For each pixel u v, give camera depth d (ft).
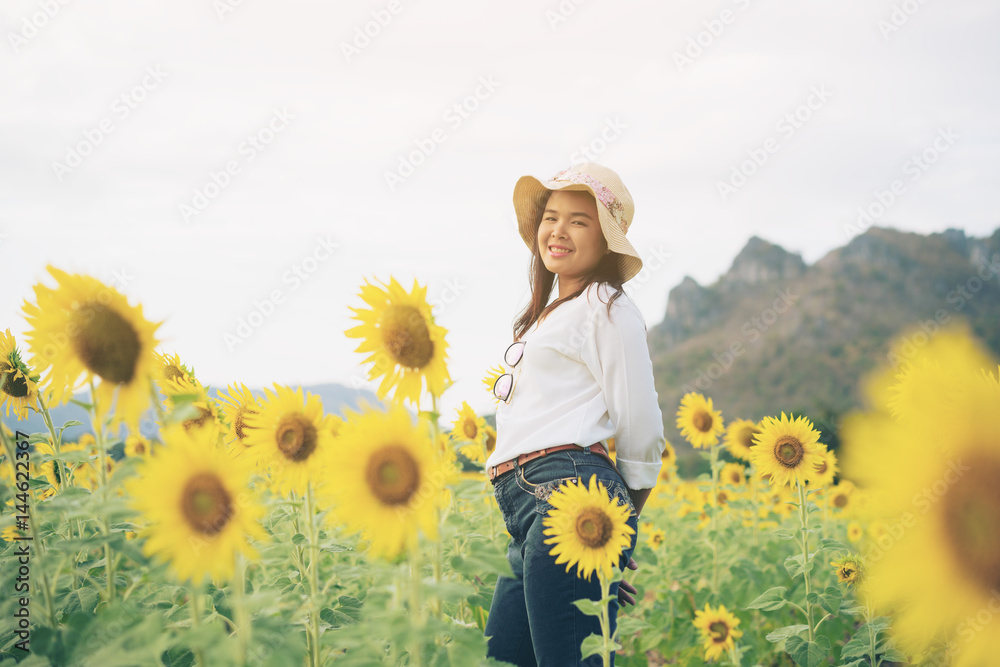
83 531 6.88
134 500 4.57
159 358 7.60
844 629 13.41
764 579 14.28
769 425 10.56
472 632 5.46
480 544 5.33
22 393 7.22
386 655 5.85
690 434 17.12
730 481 19.48
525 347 8.04
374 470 4.77
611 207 8.28
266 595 4.62
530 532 7.36
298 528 7.59
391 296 5.13
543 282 9.41
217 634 4.52
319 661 6.40
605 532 6.75
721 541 15.75
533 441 7.54
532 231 9.54
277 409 6.42
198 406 7.21
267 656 4.89
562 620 7.04
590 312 7.73
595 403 7.67
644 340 7.68
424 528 4.78
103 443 4.97
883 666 8.81
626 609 14.89
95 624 5.06
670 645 14.02
